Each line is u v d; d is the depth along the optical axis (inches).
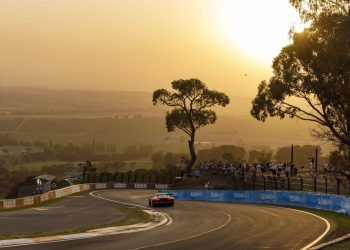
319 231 866.8
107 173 3503.9
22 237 785.6
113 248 685.9
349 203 1172.5
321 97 1544.0
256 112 1777.8
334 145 1627.7
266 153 3068.4
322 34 1019.9
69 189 2593.5
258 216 1155.3
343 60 1107.3
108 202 1945.1
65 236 815.1
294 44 1397.6
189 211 1385.3
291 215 1162.6
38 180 2901.1
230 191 1910.7
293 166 1894.7
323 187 1528.1
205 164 2748.5
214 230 912.9
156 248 689.6
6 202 1674.5
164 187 3176.7
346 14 954.1
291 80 1578.5
